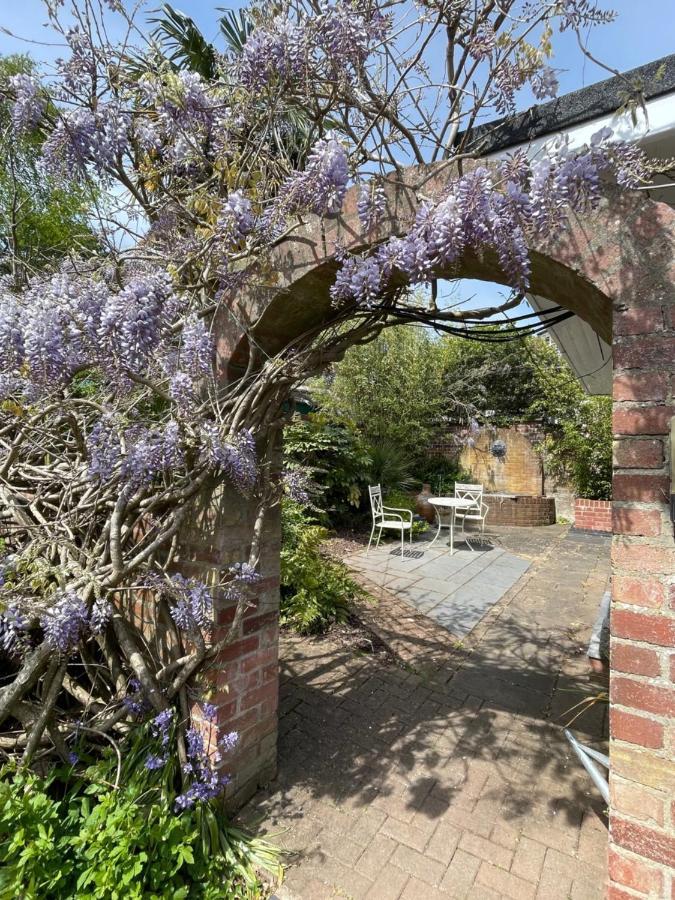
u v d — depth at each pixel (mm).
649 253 1226
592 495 9406
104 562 1722
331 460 7578
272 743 2197
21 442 1934
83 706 1957
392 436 9219
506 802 2098
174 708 1843
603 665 3186
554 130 1607
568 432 9422
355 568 5965
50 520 1955
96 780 1688
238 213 1600
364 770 2287
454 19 1658
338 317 1967
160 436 1625
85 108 1605
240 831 1863
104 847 1418
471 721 2734
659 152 1597
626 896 1223
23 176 2266
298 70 1627
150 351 1438
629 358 1242
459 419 10734
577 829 1955
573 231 1307
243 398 1839
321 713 2770
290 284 1747
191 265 1897
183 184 1991
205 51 3029
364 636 3895
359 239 1593
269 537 2164
